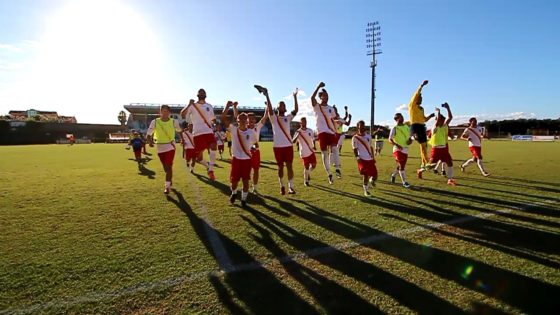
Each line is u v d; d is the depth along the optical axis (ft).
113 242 13.97
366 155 22.98
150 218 17.71
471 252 12.59
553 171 37.09
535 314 8.54
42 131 189.67
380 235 14.58
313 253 12.55
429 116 29.45
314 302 9.10
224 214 18.44
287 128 23.44
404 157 26.94
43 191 25.91
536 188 26.30
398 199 22.20
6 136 175.32
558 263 11.57
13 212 19.13
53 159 58.80
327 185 28.27
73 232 15.35
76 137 205.46
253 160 24.14
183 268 11.34
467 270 11.03
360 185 28.17
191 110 29.09
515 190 25.46
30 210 19.61
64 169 41.91
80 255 12.55
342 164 46.62
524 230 15.31
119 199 22.72
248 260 11.96
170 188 27.02
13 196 23.91
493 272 10.88
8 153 77.97
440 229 15.44
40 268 11.43
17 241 14.16
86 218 17.75
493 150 77.10
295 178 32.73
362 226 15.94
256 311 8.68
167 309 8.86
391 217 17.56
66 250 13.07
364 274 10.77
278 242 13.78
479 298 9.29
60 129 200.44
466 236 14.44
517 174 34.88
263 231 15.28
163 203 21.40
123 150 90.99
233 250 12.94
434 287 9.89
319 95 27.96
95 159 58.54
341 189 26.27
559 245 13.34
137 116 250.16
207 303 9.10
